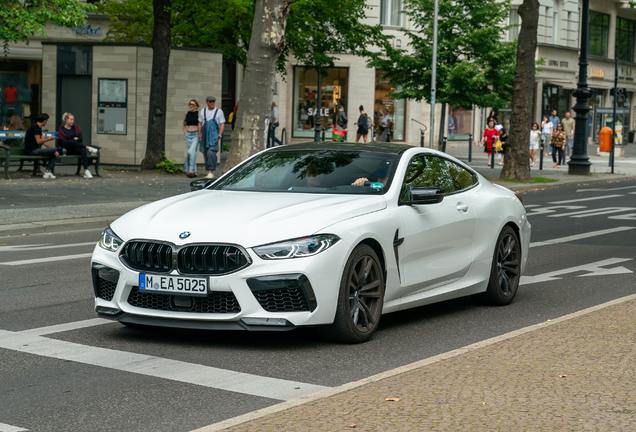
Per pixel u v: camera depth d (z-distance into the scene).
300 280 5.71
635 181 27.00
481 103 27.78
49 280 8.95
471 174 7.98
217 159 21.33
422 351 6.05
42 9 17.97
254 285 5.70
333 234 5.93
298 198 6.46
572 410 4.23
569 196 21.20
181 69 25.22
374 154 7.17
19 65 31.48
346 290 6.01
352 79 39.19
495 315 7.47
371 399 4.44
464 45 28.34
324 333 6.11
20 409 4.59
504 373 4.94
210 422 4.37
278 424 4.06
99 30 31.73
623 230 14.35
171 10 23.81
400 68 29.27
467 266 7.40
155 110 22.52
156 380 5.18
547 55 48.38
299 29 27.61
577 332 6.02
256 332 6.54
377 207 6.45
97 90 24.69
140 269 5.95
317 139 29.27
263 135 16.39
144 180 19.94
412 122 41.47
